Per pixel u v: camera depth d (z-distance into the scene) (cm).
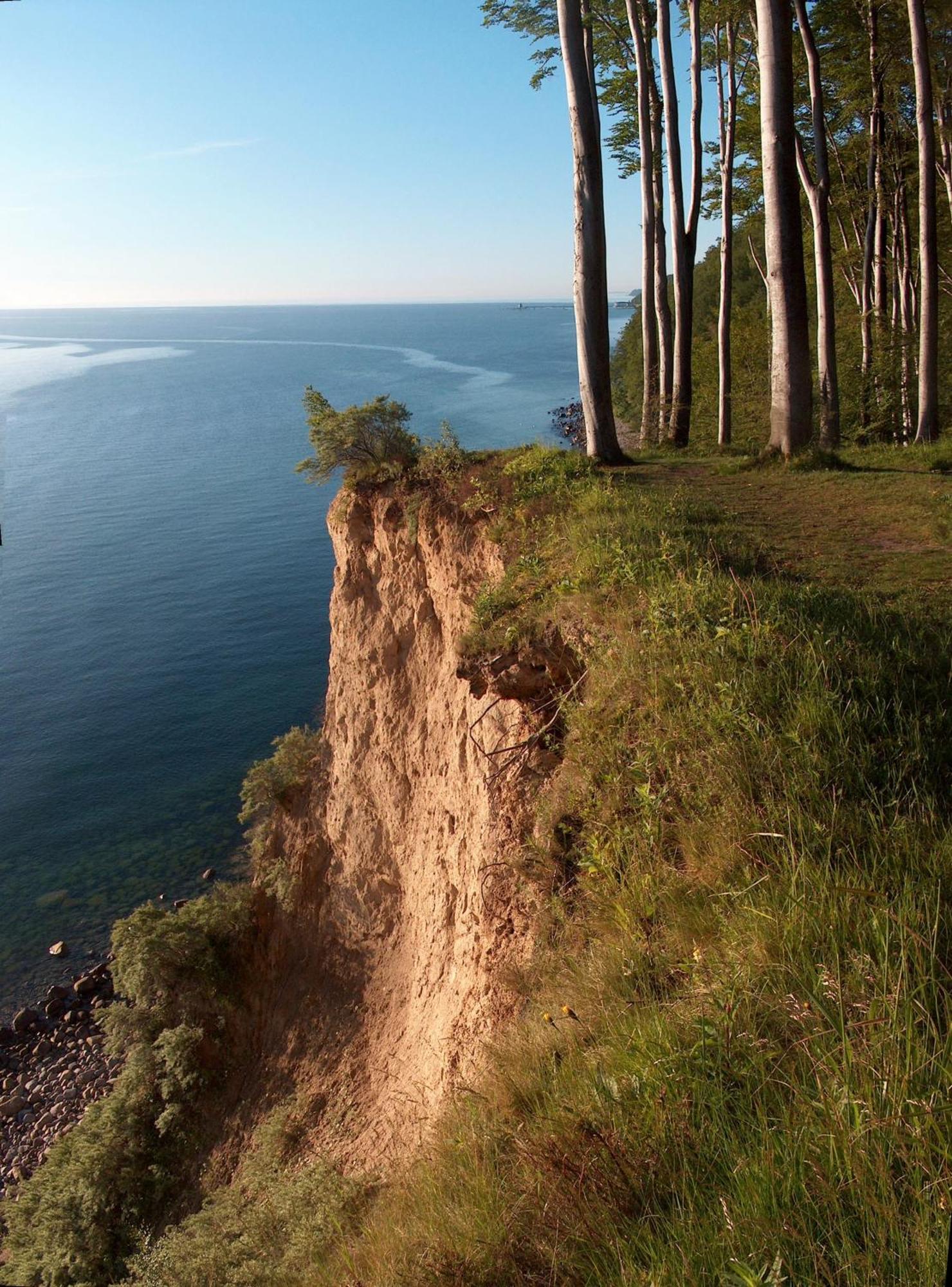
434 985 1047
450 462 1340
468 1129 399
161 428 13250
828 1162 247
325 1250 516
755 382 2678
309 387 1555
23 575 6088
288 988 1542
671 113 2039
